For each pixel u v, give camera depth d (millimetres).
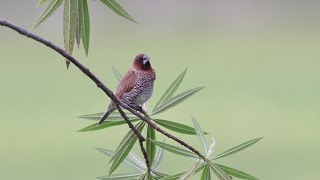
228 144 16359
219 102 20297
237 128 17859
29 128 18250
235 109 19625
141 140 3766
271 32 31641
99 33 29250
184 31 30656
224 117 18719
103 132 16953
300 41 30047
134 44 28625
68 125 18312
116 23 29438
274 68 25547
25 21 23922
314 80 23406
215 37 30594
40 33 16562
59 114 19328
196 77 24062
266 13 32156
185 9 31109
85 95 21203
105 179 3943
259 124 18266
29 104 20453
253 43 29719
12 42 28516
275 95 21672
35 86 22375
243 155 15391
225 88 22359
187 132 3965
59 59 26000
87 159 15328
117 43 28484
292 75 24391
